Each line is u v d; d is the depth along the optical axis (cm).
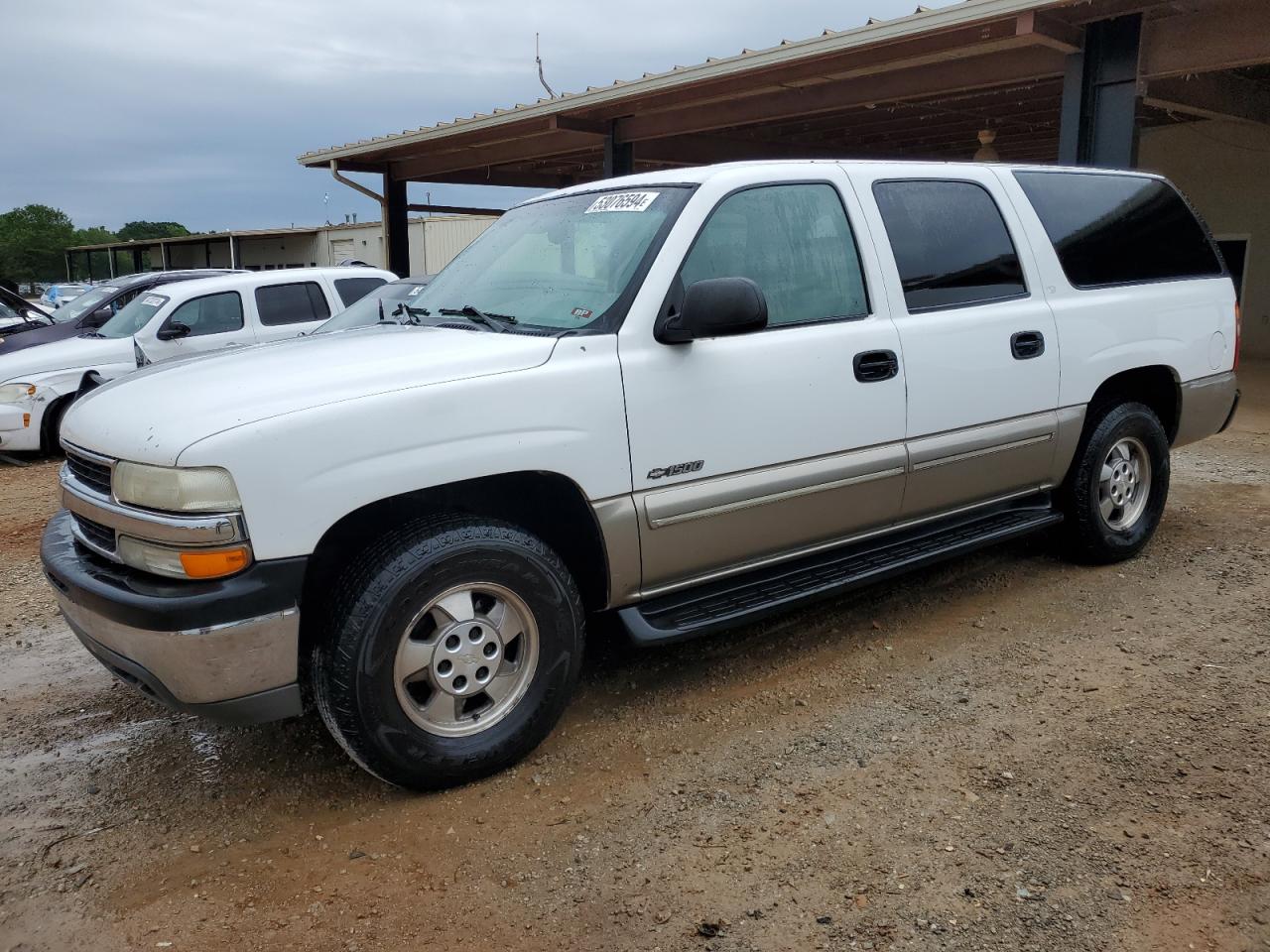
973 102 1238
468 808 308
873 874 266
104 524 296
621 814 301
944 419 412
